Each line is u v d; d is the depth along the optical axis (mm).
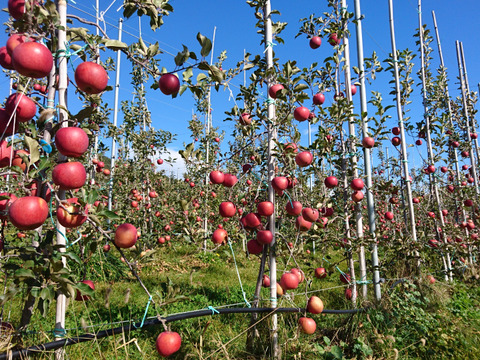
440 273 6371
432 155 6637
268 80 3678
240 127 3979
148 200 8633
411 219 5676
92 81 1726
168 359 3172
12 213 1530
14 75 2746
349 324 3807
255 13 3754
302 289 5547
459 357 3408
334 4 5004
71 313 3988
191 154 3180
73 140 1642
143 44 2168
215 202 8297
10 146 1739
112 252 7410
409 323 3951
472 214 8023
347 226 4770
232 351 3309
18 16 1779
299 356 3070
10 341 1877
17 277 1738
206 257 8352
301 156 3262
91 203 1771
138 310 4258
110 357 2979
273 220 3459
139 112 8969
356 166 4770
